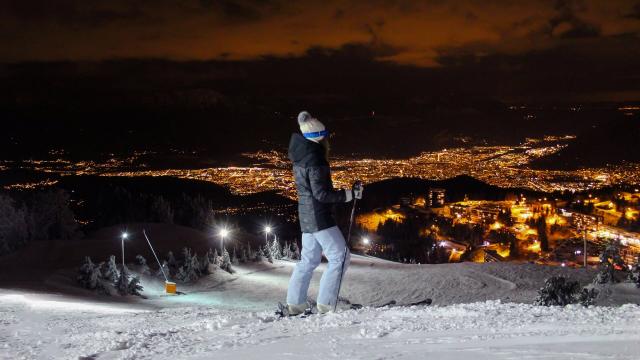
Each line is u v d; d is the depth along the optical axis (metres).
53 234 58.00
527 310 6.01
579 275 32.31
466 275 32.97
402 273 34.75
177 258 40.72
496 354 3.70
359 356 4.18
